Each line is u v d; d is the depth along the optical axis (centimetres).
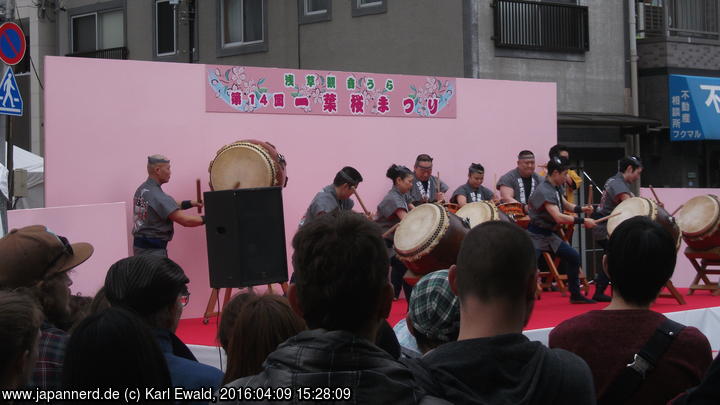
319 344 197
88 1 1590
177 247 770
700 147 1389
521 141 1005
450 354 215
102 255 666
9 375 215
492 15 1192
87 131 733
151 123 763
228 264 593
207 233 605
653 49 1359
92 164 735
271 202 606
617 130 1313
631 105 1336
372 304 202
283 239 612
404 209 827
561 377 212
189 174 782
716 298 842
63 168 723
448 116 949
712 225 828
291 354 198
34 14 1612
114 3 1553
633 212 782
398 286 833
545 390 210
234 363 278
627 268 284
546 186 821
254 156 729
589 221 803
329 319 201
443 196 916
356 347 197
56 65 720
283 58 1351
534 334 608
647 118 1320
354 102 884
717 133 1309
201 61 1441
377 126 899
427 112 934
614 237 291
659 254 283
